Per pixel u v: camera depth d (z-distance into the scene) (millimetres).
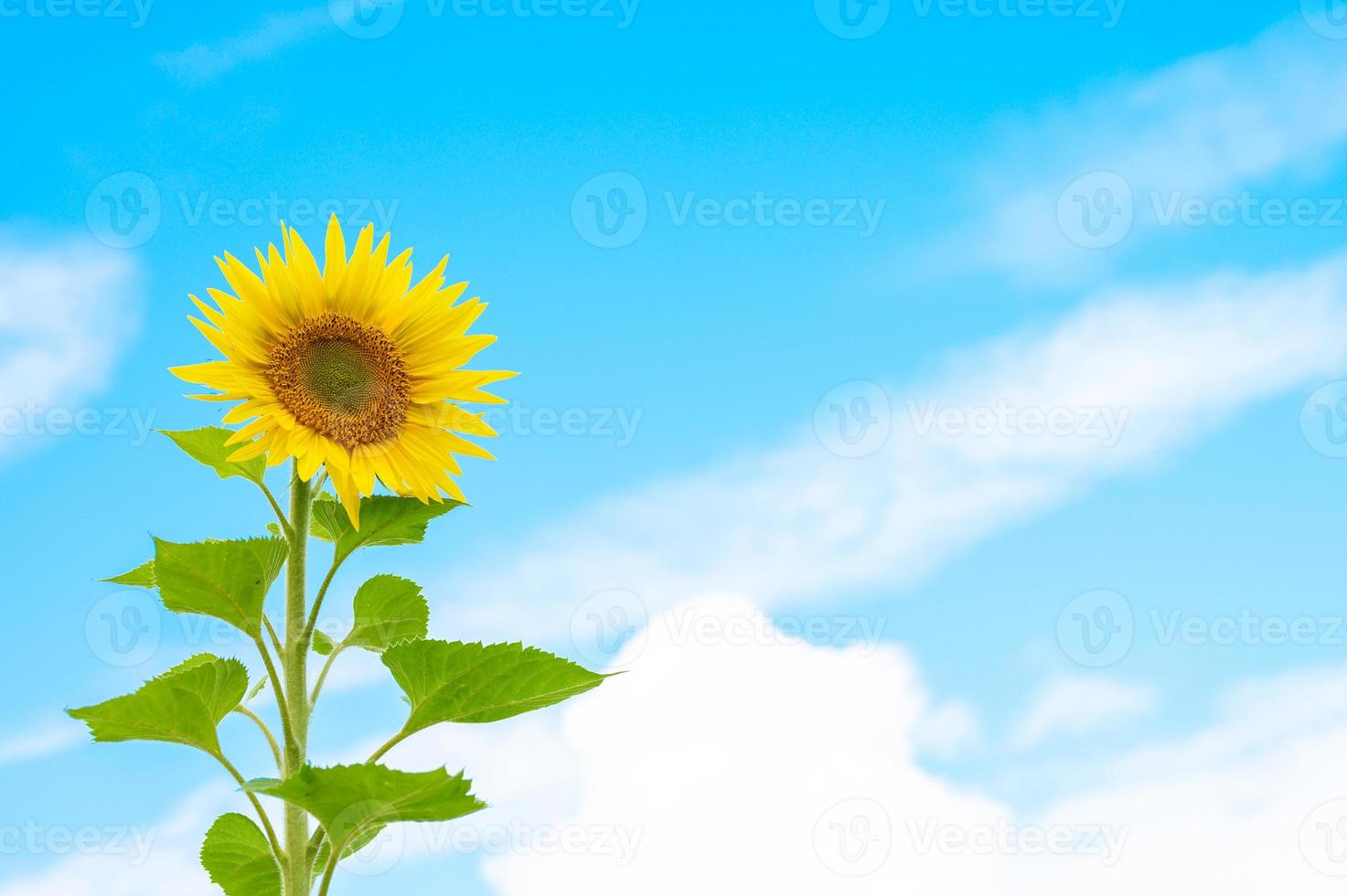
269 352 2664
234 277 2635
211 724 2404
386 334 2809
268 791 2117
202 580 2416
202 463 2641
